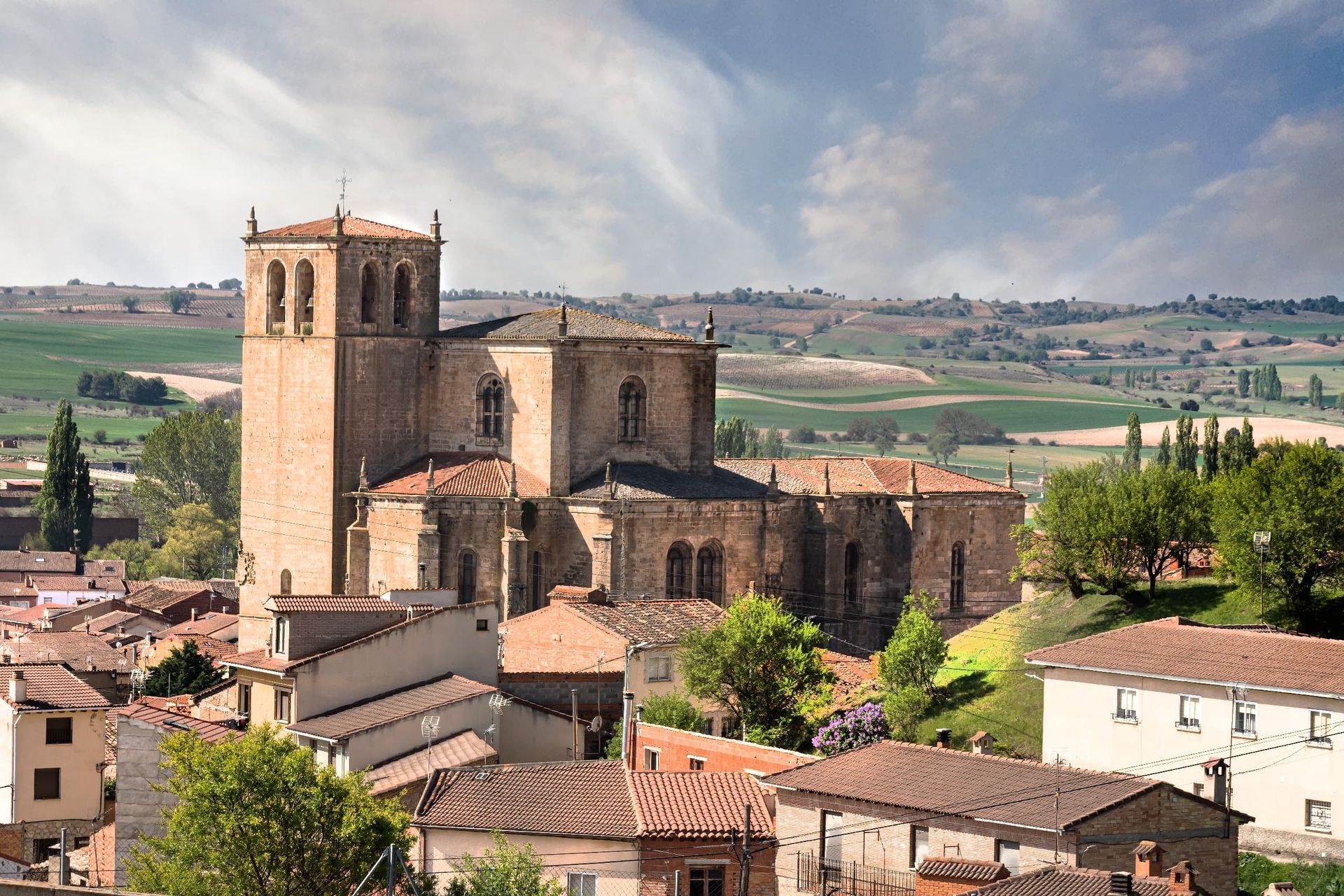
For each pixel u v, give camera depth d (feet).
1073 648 369.30
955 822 274.57
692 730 403.75
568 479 557.33
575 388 561.43
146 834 345.92
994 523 618.03
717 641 428.97
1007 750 406.21
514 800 300.61
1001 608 618.85
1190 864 266.57
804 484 601.21
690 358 581.12
